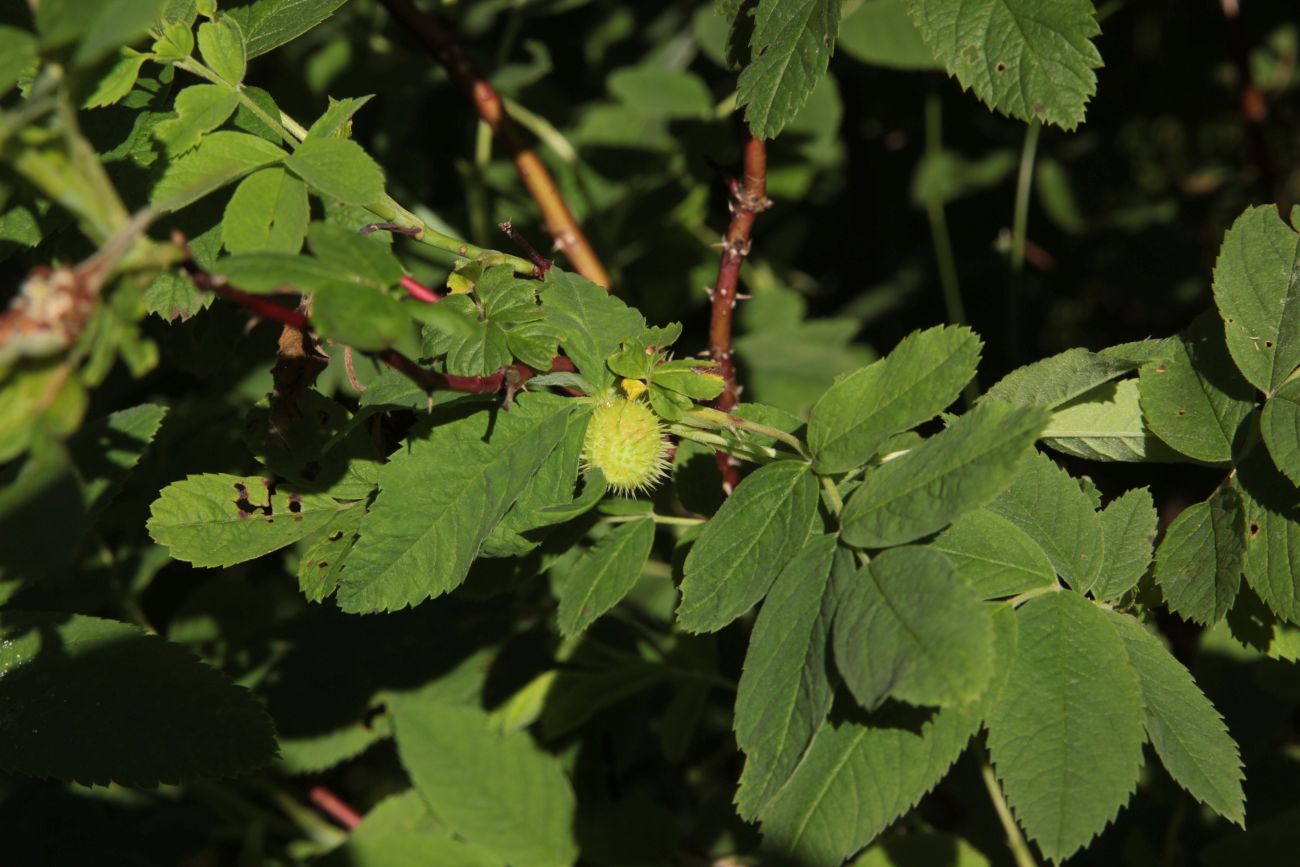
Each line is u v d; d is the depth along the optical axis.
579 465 0.64
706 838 0.75
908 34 0.82
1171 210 1.07
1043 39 0.64
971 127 1.07
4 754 0.64
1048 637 0.62
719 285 0.70
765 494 0.63
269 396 0.65
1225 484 0.64
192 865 0.86
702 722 0.82
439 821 0.72
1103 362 0.65
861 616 0.60
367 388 0.64
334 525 0.65
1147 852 0.73
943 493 0.61
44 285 0.57
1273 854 0.70
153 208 0.58
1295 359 0.64
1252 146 0.91
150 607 0.78
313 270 0.60
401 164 0.81
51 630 0.65
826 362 0.83
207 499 0.65
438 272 0.77
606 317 0.64
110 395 0.75
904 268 1.08
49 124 0.59
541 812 0.72
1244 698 0.73
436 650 0.74
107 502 0.65
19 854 0.74
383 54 0.85
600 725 0.76
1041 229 1.07
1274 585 0.63
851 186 1.08
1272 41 1.12
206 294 0.65
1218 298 0.64
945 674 0.59
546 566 0.65
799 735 0.61
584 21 1.07
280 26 0.66
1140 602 0.65
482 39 1.05
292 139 0.65
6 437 0.57
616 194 0.86
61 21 0.58
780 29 0.65
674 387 0.64
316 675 0.74
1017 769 0.61
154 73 0.65
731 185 0.69
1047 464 0.64
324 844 0.78
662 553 0.79
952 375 0.62
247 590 0.77
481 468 0.63
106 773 0.64
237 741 0.64
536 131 0.88
